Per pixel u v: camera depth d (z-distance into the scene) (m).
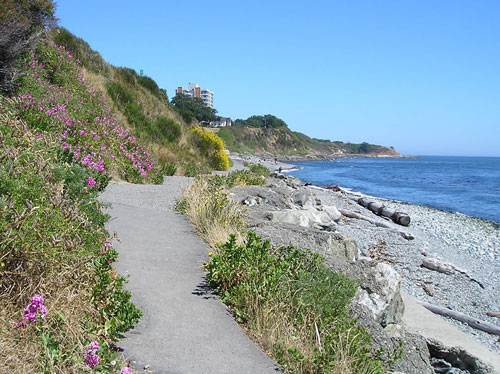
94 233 4.64
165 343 4.11
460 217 22.75
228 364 3.92
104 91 20.69
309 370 4.12
